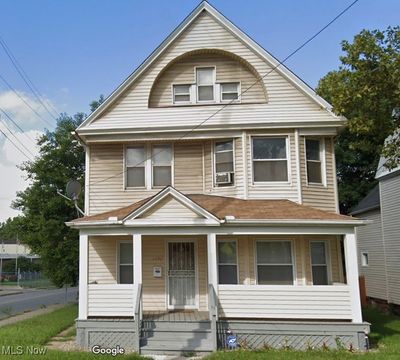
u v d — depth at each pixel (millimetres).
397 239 18875
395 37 13234
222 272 13781
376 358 9898
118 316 12109
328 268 13867
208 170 15016
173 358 10633
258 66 15328
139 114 15203
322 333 11547
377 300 21047
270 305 11828
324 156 14930
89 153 15453
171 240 14484
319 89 18641
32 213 25484
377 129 13719
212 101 15555
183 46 15703
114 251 14719
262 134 14641
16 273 61750
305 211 12906
